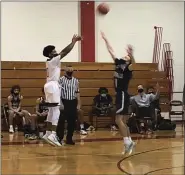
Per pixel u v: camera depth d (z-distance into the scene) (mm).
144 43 12672
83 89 11570
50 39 11961
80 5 12109
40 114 9219
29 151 6969
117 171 5180
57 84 7020
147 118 10008
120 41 12453
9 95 11016
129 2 12523
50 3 11945
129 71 6551
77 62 11711
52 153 6727
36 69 11430
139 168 5379
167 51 12812
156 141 8242
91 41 12172
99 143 8023
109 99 10750
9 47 11680
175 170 5234
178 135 9406
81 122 10117
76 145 7723
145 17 12680
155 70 12203
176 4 12938
